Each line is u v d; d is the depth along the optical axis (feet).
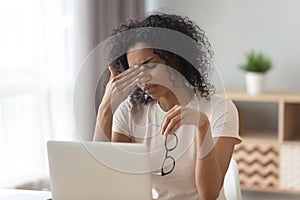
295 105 17.95
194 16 18.85
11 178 13.75
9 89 13.79
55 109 15.34
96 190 7.43
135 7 17.43
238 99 16.87
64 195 7.66
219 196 8.44
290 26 18.15
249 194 18.02
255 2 18.31
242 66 17.69
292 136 17.61
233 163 9.55
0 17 13.55
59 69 15.38
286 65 18.28
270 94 16.90
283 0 18.10
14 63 13.93
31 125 14.47
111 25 16.69
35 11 14.40
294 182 16.74
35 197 8.82
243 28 18.49
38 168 14.57
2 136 13.61
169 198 8.20
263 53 18.42
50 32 14.99
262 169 16.90
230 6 18.52
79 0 15.66
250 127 18.84
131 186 7.23
